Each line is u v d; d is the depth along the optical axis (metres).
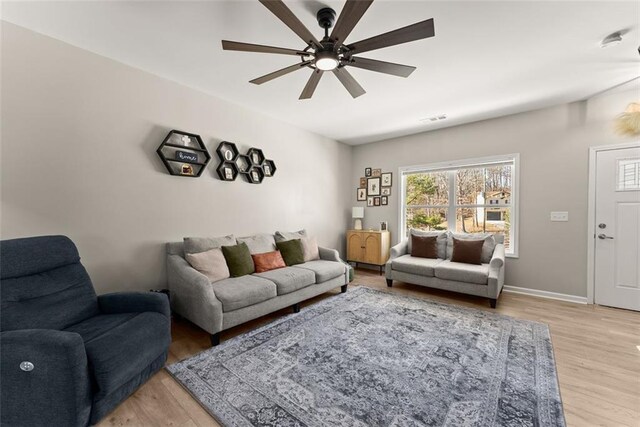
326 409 1.59
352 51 1.81
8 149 2.06
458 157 4.38
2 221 2.04
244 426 1.47
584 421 1.50
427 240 4.21
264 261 3.34
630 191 3.15
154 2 1.82
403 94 3.24
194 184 3.21
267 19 1.99
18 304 1.68
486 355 2.17
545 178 3.64
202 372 1.95
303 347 2.30
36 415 1.35
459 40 2.20
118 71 2.60
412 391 1.75
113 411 1.58
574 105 3.45
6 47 2.04
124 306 2.04
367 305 3.31
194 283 2.45
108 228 2.56
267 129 4.03
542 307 3.24
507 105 3.57
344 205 5.61
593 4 1.81
